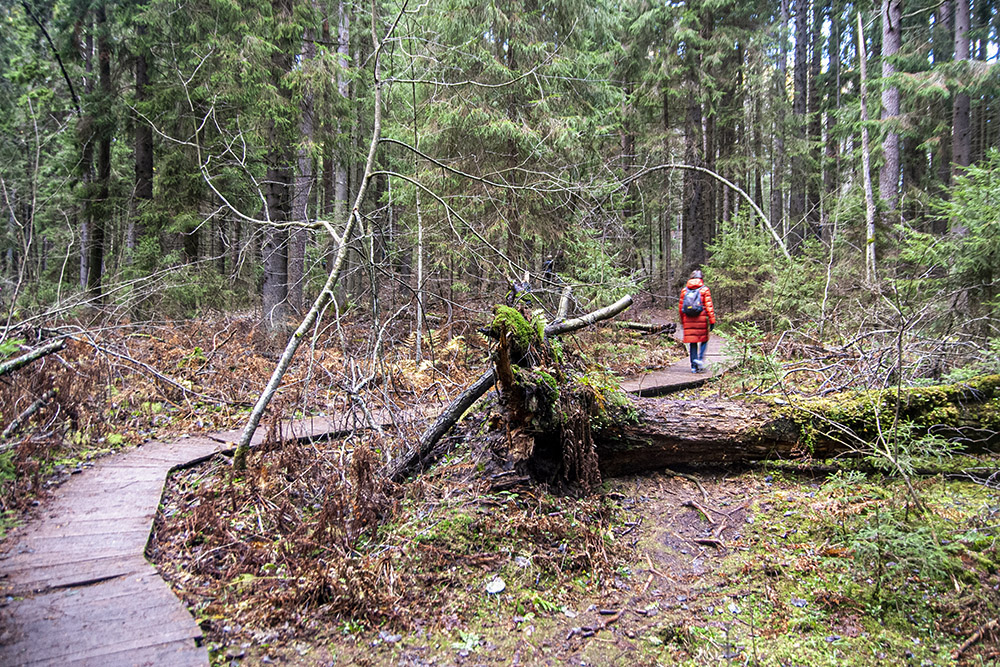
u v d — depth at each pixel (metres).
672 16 17.89
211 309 12.23
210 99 10.48
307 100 11.82
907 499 4.32
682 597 4.00
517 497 4.80
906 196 14.55
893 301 7.05
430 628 3.62
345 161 13.78
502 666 3.35
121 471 5.59
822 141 19.50
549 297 9.21
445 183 11.08
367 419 6.02
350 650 3.38
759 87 19.97
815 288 10.23
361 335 10.30
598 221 10.70
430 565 4.12
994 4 21.22
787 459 5.53
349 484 4.85
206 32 11.74
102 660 2.94
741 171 19.72
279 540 4.35
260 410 5.48
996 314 6.55
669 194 18.84
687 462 5.60
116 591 3.57
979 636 3.39
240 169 12.35
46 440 5.74
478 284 11.32
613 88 12.69
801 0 20.55
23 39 12.95
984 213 6.43
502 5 10.91
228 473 5.36
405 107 10.87
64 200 12.44
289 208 12.59
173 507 4.93
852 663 3.34
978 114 22.20
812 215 18.52
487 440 5.28
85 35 13.36
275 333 10.52
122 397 7.29
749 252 14.86
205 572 3.98
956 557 3.94
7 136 10.85
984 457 5.14
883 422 5.27
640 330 12.64
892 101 12.55
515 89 11.04
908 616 3.64
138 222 13.41
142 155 13.70
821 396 5.97
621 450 5.43
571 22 11.51
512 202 10.71
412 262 11.17
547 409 4.86
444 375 8.24
